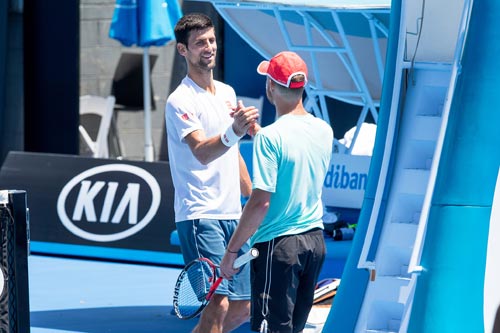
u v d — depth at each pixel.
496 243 19.84
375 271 20.70
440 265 19.53
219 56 44.94
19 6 48.34
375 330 20.81
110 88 47.91
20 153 38.34
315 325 24.08
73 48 48.12
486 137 19.45
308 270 18.28
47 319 26.88
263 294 18.00
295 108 18.25
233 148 20.89
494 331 19.83
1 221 16.30
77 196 36.84
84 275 33.16
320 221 18.42
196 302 20.39
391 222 20.69
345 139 34.53
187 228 20.61
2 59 47.44
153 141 47.59
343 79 34.91
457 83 19.66
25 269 16.55
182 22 20.52
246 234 17.64
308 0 26.94
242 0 27.38
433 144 20.62
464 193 19.52
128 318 27.02
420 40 20.45
